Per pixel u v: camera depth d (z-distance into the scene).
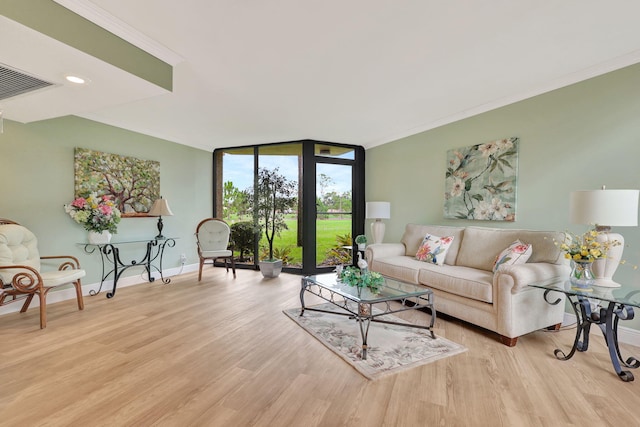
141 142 4.70
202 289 4.29
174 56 2.41
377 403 1.77
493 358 2.31
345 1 1.79
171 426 1.57
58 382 1.96
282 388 1.91
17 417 1.62
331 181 5.53
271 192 5.16
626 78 2.54
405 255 4.25
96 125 4.11
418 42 2.25
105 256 4.24
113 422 1.59
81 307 3.39
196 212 5.70
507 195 3.40
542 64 2.63
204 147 5.82
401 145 4.90
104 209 3.87
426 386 1.94
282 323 2.99
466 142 3.89
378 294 2.56
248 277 5.09
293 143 5.53
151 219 4.86
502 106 3.47
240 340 2.61
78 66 2.02
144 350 2.41
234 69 2.67
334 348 2.44
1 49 1.81
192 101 3.46
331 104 3.57
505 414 1.67
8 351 2.38
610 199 2.11
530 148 3.21
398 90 3.16
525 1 1.81
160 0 1.77
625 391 1.88
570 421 1.61
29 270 2.92
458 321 3.11
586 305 2.24
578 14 1.94
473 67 2.67
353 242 5.70
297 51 2.37
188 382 1.97
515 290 2.46
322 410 1.70
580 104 2.82
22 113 2.99
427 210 4.47
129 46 2.12
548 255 2.78
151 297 3.88
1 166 3.25
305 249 5.33
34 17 1.62
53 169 3.67
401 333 2.78
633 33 2.16
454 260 3.61
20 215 3.39
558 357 2.31
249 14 1.91
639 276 2.50
